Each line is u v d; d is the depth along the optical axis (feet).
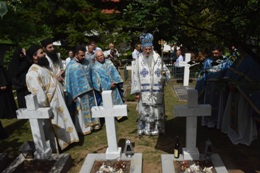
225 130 16.98
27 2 50.83
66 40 54.49
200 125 18.89
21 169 13.29
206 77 17.81
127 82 36.86
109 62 20.04
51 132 14.92
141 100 16.75
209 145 13.21
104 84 19.48
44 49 16.46
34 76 13.96
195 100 12.62
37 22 49.96
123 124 19.86
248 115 14.78
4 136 18.51
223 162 13.60
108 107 13.25
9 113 18.42
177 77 36.76
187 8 7.32
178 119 20.51
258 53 7.57
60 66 17.52
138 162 13.29
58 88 15.03
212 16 7.52
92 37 51.96
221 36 7.70
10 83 18.45
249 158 14.02
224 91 16.92
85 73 18.07
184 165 12.63
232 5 6.98
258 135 16.65
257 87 8.06
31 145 14.39
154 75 16.06
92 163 13.50
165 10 7.07
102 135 18.10
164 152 15.02
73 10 52.75
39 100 13.97
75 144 16.79
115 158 13.75
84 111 18.11
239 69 14.19
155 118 16.98
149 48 15.44
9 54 33.78
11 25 11.12
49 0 53.16
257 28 7.09
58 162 13.56
